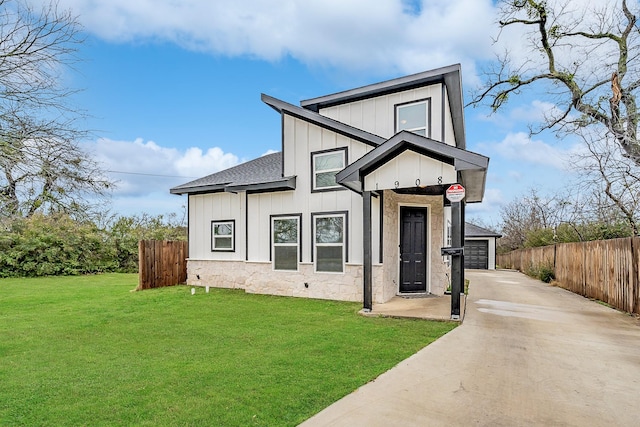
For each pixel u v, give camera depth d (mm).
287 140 10531
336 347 5047
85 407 3213
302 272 10016
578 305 8703
